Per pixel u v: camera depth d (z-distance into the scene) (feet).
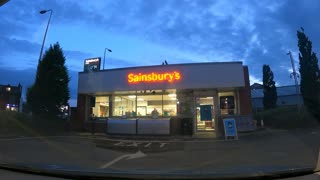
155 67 76.43
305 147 44.06
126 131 75.77
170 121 75.20
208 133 74.54
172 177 16.60
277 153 38.50
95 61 104.37
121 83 79.05
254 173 17.07
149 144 56.75
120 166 29.48
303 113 107.04
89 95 86.69
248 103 76.59
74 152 42.96
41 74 90.89
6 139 62.18
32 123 84.84
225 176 16.63
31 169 18.12
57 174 17.33
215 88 74.49
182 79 74.59
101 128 82.28
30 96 90.68
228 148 47.57
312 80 126.11
